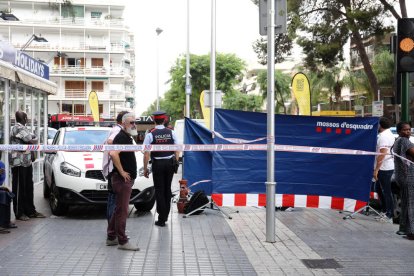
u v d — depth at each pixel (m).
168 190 9.34
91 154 10.61
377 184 10.27
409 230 8.10
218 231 8.80
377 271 6.35
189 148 8.98
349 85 48.66
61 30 66.50
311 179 10.10
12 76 11.55
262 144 10.03
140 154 11.00
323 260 6.86
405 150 8.11
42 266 6.41
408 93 9.09
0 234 8.40
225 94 56.34
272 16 7.85
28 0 65.25
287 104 69.56
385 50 43.59
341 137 10.05
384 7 24.47
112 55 68.12
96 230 8.82
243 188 10.02
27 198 9.90
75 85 66.81
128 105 77.19
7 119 12.57
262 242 7.95
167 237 8.28
